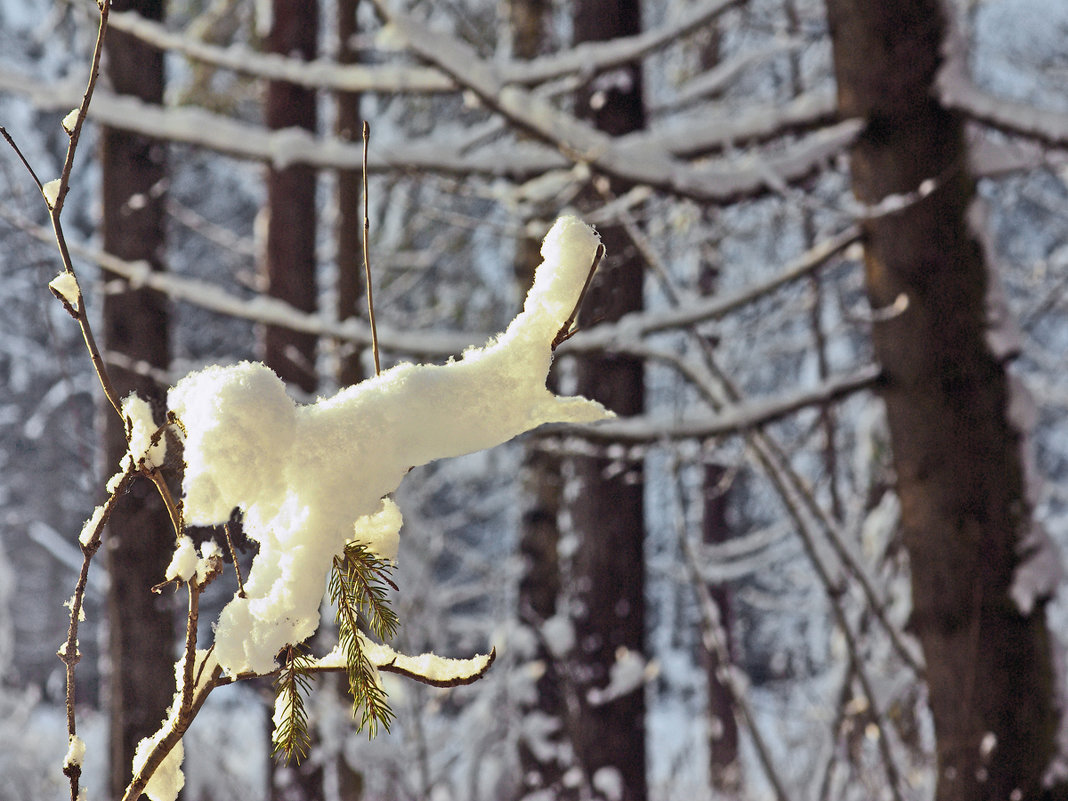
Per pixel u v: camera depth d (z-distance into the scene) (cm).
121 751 556
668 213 609
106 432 566
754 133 445
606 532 657
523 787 707
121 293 566
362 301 730
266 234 737
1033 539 408
